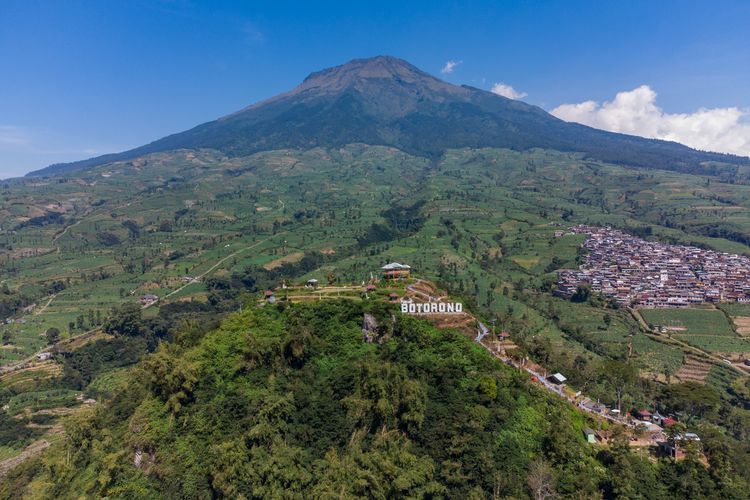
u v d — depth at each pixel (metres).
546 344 129.12
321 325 112.44
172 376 99.56
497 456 81.06
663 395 116.38
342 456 85.81
